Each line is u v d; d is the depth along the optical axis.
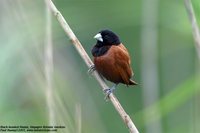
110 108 14.70
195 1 9.66
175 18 11.55
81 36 13.67
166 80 13.16
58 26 11.48
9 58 9.13
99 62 10.34
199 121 11.18
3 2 9.55
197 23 9.66
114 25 12.23
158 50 12.59
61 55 11.60
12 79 9.13
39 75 8.84
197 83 9.76
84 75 14.63
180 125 12.13
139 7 11.79
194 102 11.24
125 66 10.61
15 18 9.48
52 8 9.16
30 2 10.09
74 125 8.09
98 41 10.49
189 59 12.91
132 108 14.84
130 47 14.23
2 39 9.30
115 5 11.94
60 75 10.46
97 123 11.55
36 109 8.95
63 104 8.41
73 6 12.07
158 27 11.97
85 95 11.71
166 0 11.73
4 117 9.09
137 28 14.09
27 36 9.31
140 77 14.67
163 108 10.07
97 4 12.04
